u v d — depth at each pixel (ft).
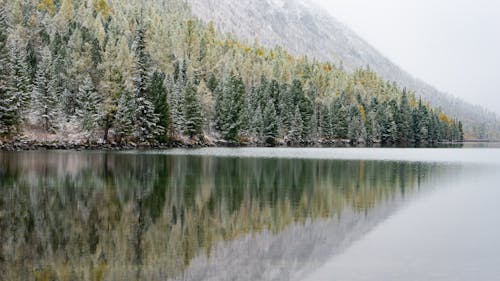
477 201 90.94
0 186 91.97
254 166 155.02
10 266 44.24
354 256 50.14
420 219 71.51
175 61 393.29
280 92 415.85
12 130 196.85
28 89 223.30
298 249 52.42
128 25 425.28
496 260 49.52
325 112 426.92
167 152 224.12
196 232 59.67
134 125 249.96
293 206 79.61
